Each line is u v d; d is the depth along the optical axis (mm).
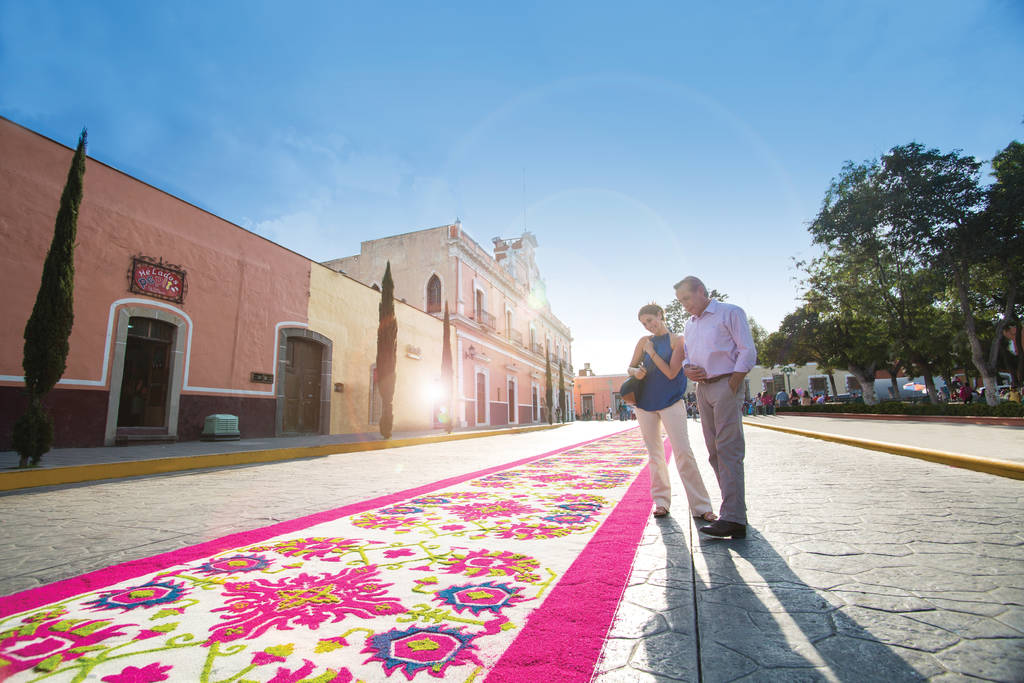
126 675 1336
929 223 16969
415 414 18531
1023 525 2654
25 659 1436
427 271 23438
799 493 3816
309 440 11375
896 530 2631
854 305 23000
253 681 1291
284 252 12938
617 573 2100
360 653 1447
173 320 9961
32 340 5676
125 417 9188
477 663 1373
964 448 6254
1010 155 15820
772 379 48719
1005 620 1527
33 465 5531
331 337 14477
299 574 2203
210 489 4840
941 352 24359
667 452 7922
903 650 1370
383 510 3639
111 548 2725
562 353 45094
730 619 1620
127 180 9312
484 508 3652
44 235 8047
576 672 1311
